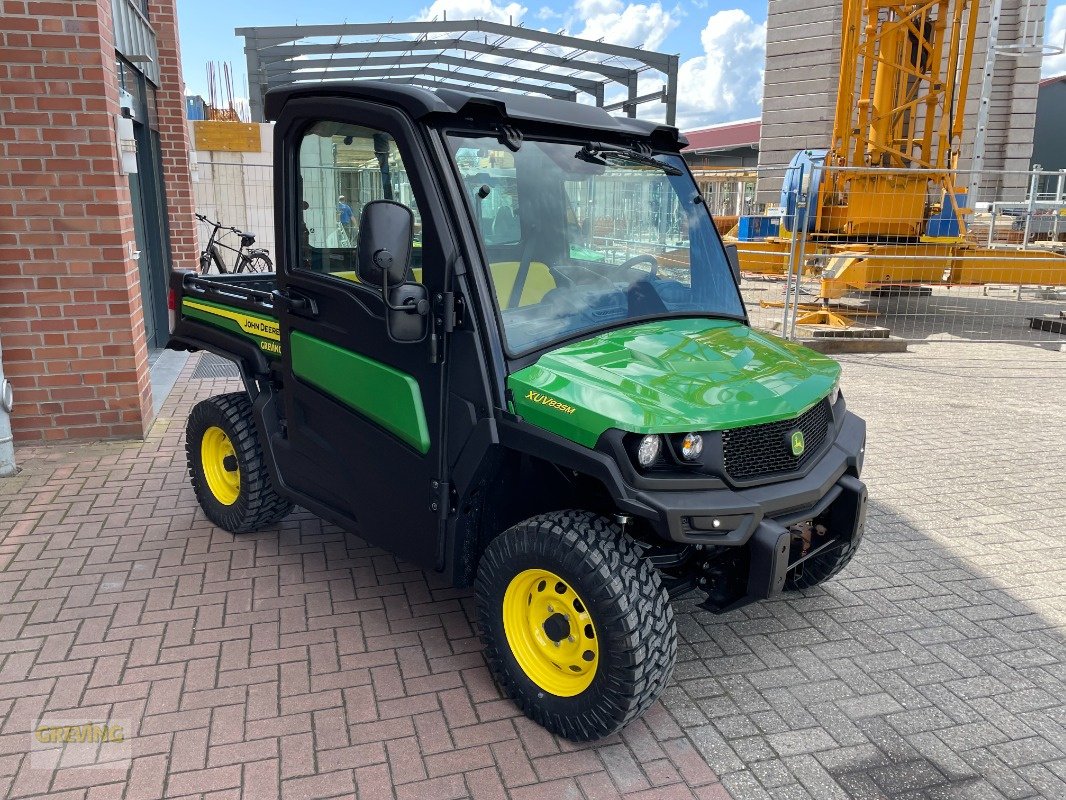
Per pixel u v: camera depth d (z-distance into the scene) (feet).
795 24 63.67
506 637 10.16
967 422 24.18
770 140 66.69
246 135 47.24
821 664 11.58
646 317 11.57
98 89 18.65
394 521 11.27
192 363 29.35
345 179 11.05
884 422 24.11
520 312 10.22
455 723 10.02
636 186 11.86
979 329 41.37
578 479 10.33
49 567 13.79
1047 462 20.56
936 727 10.23
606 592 8.99
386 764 9.27
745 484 9.50
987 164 65.46
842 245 39.65
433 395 10.23
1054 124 85.76
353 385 11.33
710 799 8.87
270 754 9.37
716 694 10.82
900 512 17.24
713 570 10.37
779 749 9.74
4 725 9.78
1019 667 11.59
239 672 10.93
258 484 14.28
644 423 8.86
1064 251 43.27
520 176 10.44
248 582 13.42
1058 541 15.85
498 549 10.07
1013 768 9.50
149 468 18.61
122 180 19.72
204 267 38.37
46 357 19.66
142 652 11.34
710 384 9.80
